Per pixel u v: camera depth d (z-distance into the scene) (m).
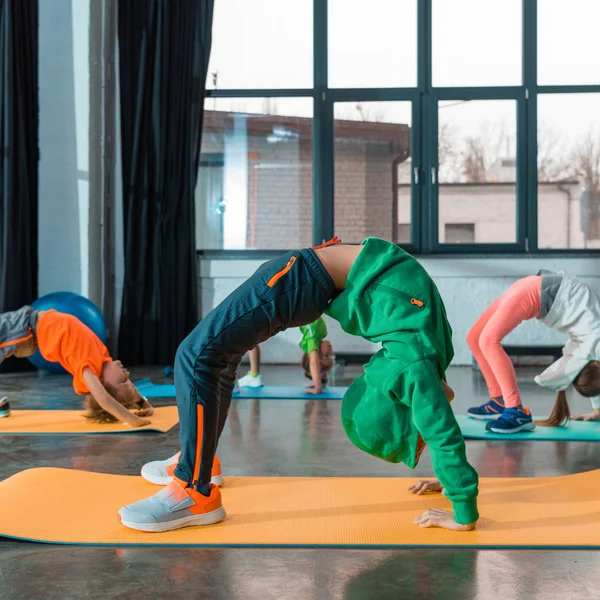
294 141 7.22
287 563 1.68
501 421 3.33
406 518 1.99
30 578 1.59
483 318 3.64
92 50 6.88
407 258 1.96
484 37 7.00
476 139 7.00
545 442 3.15
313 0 7.13
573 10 6.93
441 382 2.03
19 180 6.46
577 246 6.98
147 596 1.50
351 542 1.80
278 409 4.03
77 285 6.90
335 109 7.15
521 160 6.95
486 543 1.79
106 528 1.89
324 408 4.07
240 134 7.23
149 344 6.81
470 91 6.98
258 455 2.87
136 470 2.59
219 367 1.91
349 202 7.16
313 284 1.89
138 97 6.79
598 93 6.91
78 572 1.62
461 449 1.85
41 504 2.08
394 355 1.88
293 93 7.18
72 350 3.32
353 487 2.34
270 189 7.24
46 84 6.84
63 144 6.86
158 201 6.81
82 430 3.31
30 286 6.55
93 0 6.85
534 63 6.94
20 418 3.68
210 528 1.91
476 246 6.97
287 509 2.08
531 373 6.11
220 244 7.25
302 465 2.70
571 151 6.95
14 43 6.44
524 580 1.58
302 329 4.66
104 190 6.97
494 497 2.24
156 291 6.82
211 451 1.92
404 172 7.09
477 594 1.51
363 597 1.49
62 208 6.88
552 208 6.97
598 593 1.52
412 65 7.10
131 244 6.82
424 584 1.56
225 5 7.18
